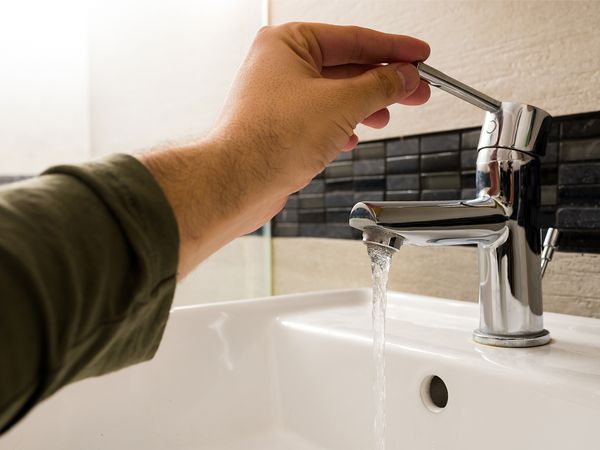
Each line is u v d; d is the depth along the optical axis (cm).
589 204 59
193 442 60
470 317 66
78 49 107
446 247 72
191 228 30
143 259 25
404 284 78
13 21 103
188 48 106
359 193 84
